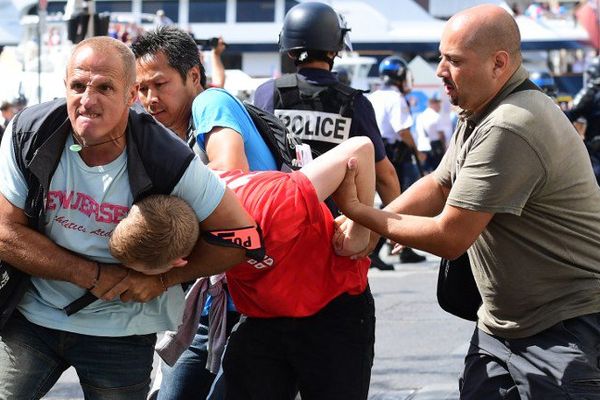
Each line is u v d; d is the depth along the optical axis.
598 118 12.35
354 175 4.52
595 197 4.48
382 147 6.46
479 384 4.70
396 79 13.77
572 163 4.38
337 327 4.59
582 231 4.43
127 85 4.01
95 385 4.36
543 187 4.34
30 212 4.11
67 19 16.47
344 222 4.58
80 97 3.94
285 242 4.39
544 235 4.41
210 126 4.94
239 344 4.70
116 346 4.32
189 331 5.00
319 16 6.32
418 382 7.68
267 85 6.46
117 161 4.09
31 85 16.77
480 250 4.56
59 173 4.10
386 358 8.42
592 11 34.66
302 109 6.34
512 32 4.41
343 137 6.32
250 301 4.62
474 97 4.45
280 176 4.46
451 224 4.38
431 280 12.39
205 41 9.33
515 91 4.42
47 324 4.27
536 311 4.47
